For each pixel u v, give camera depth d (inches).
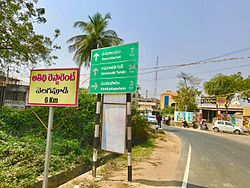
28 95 214.7
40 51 601.6
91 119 469.4
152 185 271.0
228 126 1382.9
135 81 278.7
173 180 297.4
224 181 305.7
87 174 304.7
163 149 575.8
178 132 1217.4
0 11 504.4
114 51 299.6
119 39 1011.9
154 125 994.1
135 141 636.1
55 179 259.3
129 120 285.9
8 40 544.1
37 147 329.4
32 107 471.2
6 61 588.4
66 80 201.6
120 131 290.0
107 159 395.2
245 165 417.7
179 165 394.9
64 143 357.7
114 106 298.8
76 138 451.2
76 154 347.6
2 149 294.0
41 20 576.7
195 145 689.6
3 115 452.4
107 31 1000.9
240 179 318.3
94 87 311.9
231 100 1865.2
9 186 213.2
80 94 502.9
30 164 267.9
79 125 466.6
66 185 257.4
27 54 586.9
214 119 1845.5
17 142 337.4
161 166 381.1
